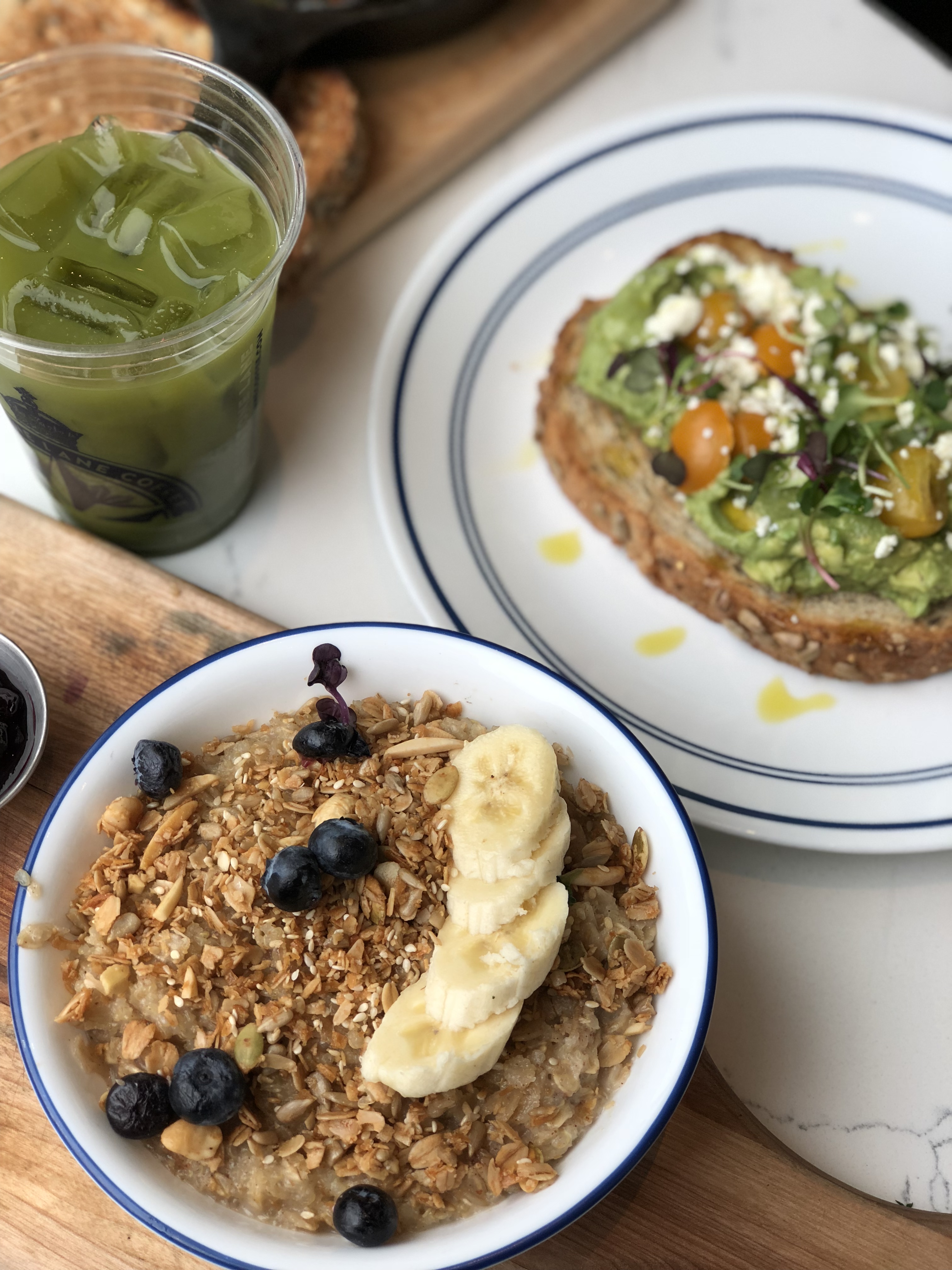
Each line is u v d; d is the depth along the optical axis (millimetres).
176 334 321
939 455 397
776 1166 315
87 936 304
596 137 493
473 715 343
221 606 385
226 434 377
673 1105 273
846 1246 308
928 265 486
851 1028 355
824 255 490
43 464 373
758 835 368
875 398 406
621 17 524
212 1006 291
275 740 331
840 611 408
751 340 426
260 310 347
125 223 348
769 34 548
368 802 314
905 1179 335
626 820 323
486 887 294
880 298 479
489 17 515
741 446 406
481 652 332
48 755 358
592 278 485
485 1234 266
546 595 429
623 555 439
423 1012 283
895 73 541
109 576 385
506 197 481
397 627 335
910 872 381
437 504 431
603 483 429
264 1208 278
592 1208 310
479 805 302
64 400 336
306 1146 282
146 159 371
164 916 300
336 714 331
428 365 455
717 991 359
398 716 338
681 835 307
